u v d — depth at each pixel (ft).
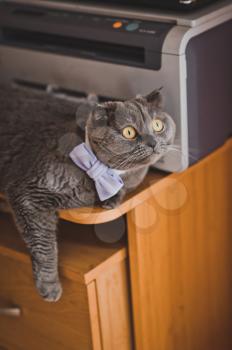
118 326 4.29
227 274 4.99
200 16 3.68
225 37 3.97
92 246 4.05
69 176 3.58
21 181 3.72
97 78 4.10
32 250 3.75
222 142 4.29
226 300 5.10
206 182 4.35
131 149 3.35
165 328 4.54
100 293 4.00
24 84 4.76
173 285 4.45
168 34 3.63
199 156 4.08
